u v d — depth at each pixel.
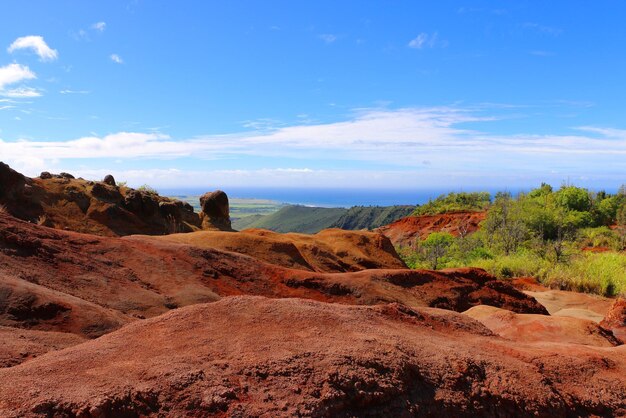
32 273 9.43
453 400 4.38
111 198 29.64
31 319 7.21
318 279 15.27
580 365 5.59
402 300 15.40
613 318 10.30
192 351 4.43
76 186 28.81
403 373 4.37
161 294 11.42
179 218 32.50
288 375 4.06
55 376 3.79
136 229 28.70
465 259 32.41
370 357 4.44
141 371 3.92
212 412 3.54
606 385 5.31
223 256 15.16
